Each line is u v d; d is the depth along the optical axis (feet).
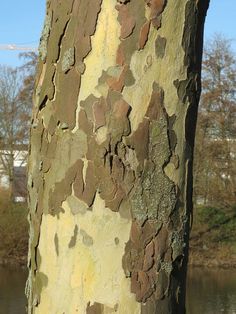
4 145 130.11
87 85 7.62
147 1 7.50
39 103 8.11
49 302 7.71
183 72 7.66
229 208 123.44
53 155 7.83
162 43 7.58
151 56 7.54
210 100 122.52
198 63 7.89
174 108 7.63
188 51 7.70
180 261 7.60
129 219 7.40
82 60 7.66
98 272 7.40
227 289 90.84
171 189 7.55
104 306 7.36
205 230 120.78
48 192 7.84
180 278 7.63
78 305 7.45
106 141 7.45
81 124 7.60
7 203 114.21
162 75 7.59
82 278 7.47
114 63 7.54
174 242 7.52
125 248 7.37
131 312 7.34
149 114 7.52
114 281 7.36
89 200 7.47
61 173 7.70
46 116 7.98
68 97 7.73
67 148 7.67
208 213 123.34
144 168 7.47
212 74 124.57
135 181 7.43
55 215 7.72
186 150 7.73
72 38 7.75
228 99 123.44
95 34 7.61
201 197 124.77
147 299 7.37
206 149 119.85
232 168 122.93
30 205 8.21
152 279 7.40
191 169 7.80
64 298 7.55
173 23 7.61
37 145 8.09
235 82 123.34
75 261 7.52
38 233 7.95
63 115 7.75
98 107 7.53
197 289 91.15
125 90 7.50
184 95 7.68
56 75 7.91
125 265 7.35
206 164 121.49
